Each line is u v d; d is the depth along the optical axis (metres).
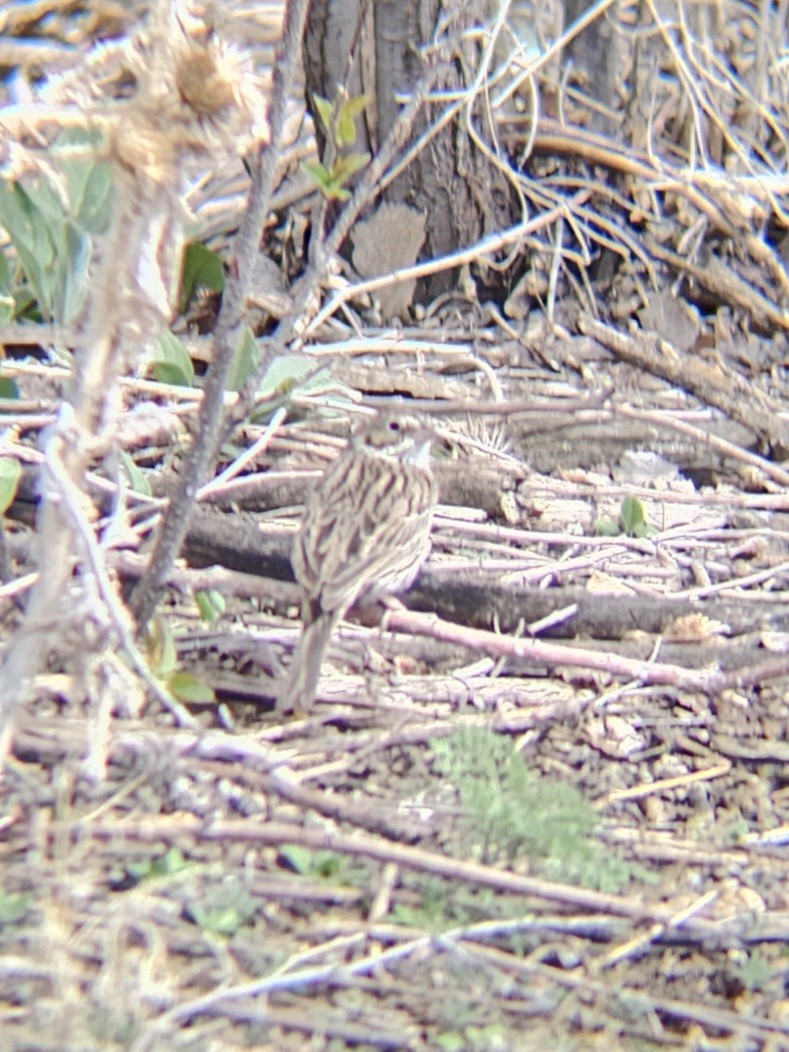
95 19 13.80
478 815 8.55
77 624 8.22
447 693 9.97
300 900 7.98
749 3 17.67
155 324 7.59
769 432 13.55
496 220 15.37
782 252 16.50
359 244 15.08
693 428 12.55
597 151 15.71
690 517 12.56
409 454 10.85
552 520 12.41
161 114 7.20
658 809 9.28
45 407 11.34
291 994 7.45
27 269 10.89
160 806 8.39
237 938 7.66
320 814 8.54
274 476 11.77
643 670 10.06
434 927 7.89
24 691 7.91
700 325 15.48
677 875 8.70
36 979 7.08
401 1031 7.27
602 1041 7.47
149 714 9.17
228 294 8.48
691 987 7.92
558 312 15.38
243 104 7.23
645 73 15.96
